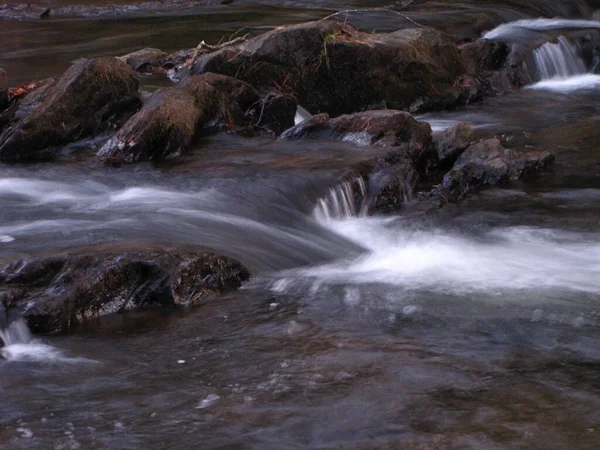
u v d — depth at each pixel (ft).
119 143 37.93
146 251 25.59
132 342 22.76
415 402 19.35
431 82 52.47
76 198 33.60
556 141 45.52
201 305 25.23
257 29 71.97
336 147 39.34
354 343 22.38
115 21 79.66
